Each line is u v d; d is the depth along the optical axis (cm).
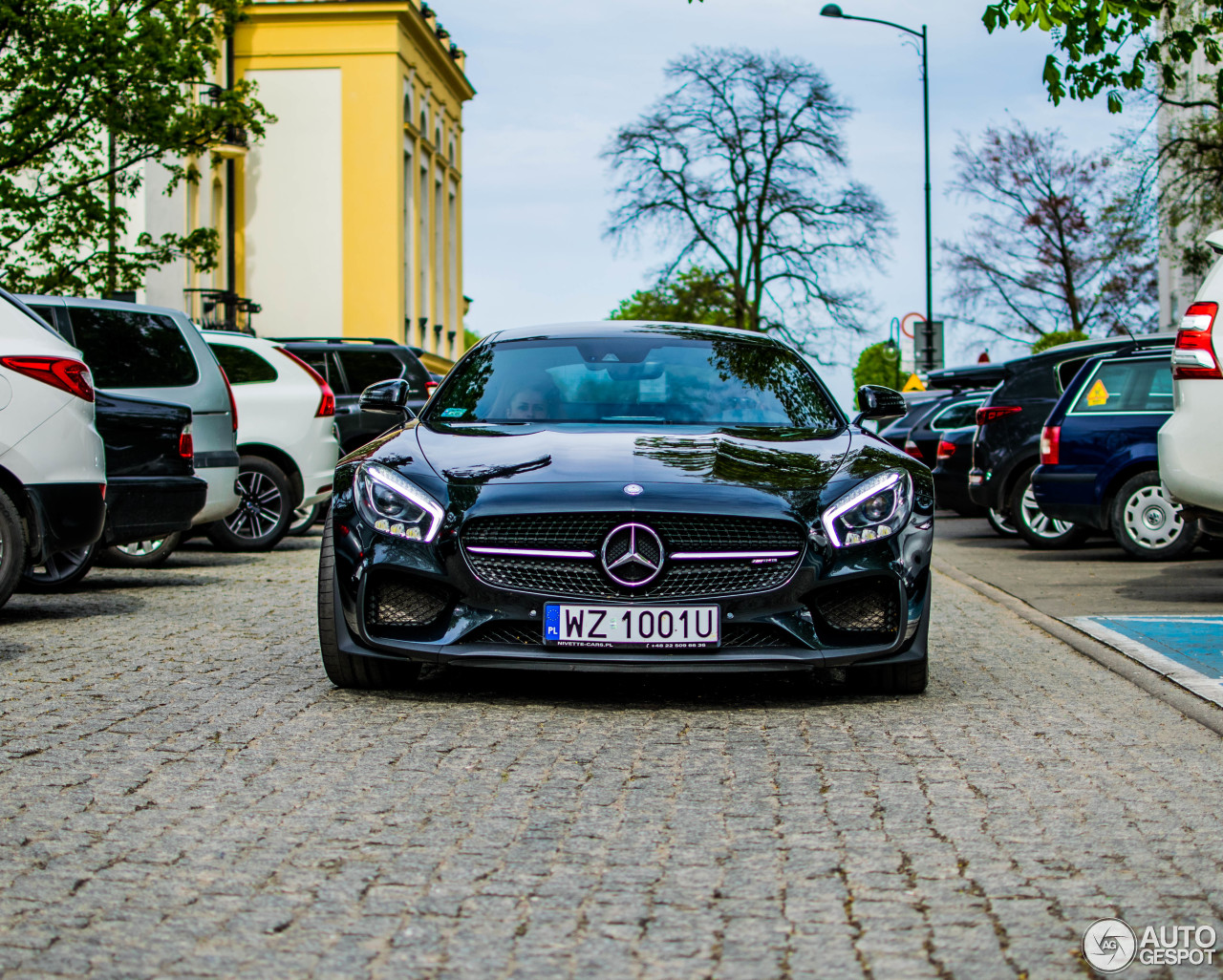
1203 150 2320
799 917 317
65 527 739
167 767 448
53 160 1967
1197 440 786
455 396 668
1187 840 378
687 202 4403
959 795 423
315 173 4359
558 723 518
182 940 300
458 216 5638
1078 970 287
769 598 533
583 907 322
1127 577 1059
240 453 1280
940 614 867
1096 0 1158
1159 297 3909
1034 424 1346
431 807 404
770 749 480
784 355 720
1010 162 4544
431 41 4719
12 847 364
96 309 1000
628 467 554
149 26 1870
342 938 302
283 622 786
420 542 538
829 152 4381
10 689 578
